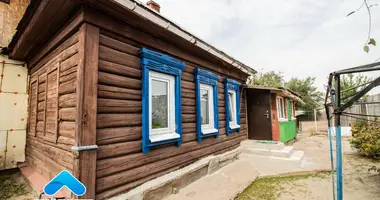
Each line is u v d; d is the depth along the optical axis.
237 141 6.50
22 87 4.98
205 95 5.04
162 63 3.50
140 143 3.07
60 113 2.94
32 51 4.33
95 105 2.45
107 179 2.56
